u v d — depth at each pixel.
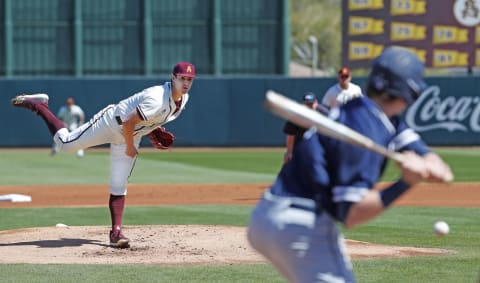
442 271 30.11
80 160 96.31
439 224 24.62
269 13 124.50
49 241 38.12
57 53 124.31
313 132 14.80
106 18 124.25
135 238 38.97
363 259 32.75
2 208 54.28
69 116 94.50
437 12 111.19
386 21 111.62
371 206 14.06
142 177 76.75
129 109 34.91
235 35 124.81
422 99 111.31
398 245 37.09
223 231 41.00
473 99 111.44
